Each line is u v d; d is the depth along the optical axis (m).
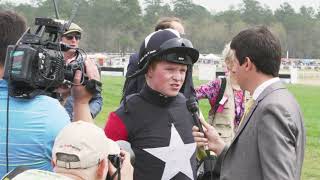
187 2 93.12
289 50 94.25
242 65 3.30
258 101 3.16
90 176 2.26
